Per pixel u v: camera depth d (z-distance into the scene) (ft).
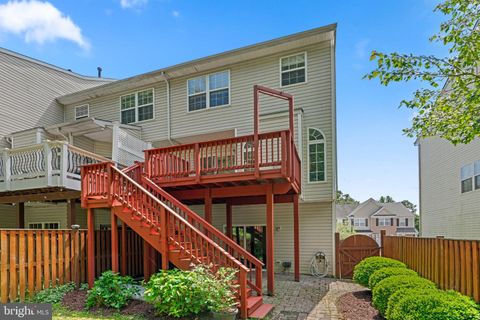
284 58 35.42
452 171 43.68
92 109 45.73
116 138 34.76
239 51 35.76
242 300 16.63
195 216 21.68
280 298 22.06
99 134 40.86
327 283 27.89
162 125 40.63
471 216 37.96
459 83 14.24
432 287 15.24
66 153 26.94
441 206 47.73
